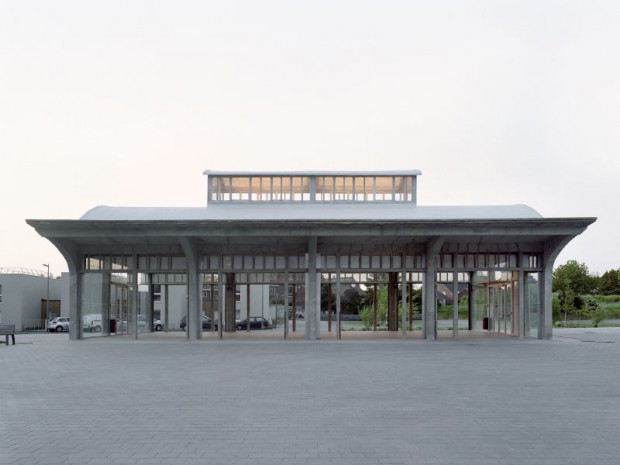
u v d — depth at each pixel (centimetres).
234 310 3672
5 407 1074
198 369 1672
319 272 3008
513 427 907
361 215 3128
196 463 713
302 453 758
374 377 1488
